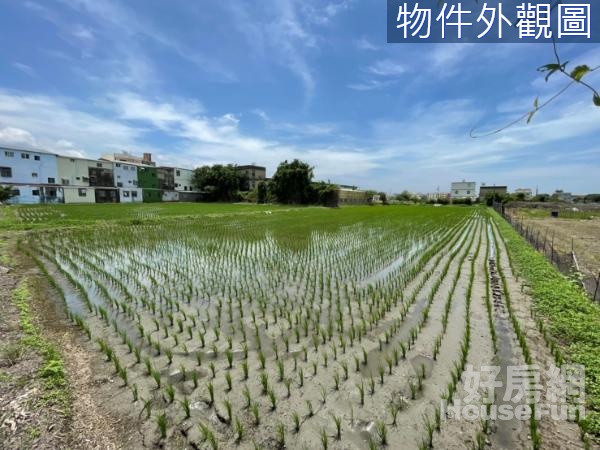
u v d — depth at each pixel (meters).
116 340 4.91
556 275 7.74
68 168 47.28
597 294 7.04
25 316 5.46
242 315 5.98
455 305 6.38
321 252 11.56
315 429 3.10
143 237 14.46
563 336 4.78
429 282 7.96
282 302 6.68
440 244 13.14
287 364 4.26
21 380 3.61
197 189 67.44
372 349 4.64
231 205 45.97
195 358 4.41
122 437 3.00
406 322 5.60
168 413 3.32
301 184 50.56
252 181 76.06
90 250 11.57
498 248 12.49
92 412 3.29
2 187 35.38
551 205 44.00
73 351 4.55
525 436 2.96
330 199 50.66
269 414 3.30
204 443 2.93
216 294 7.14
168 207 37.62
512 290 7.20
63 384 3.62
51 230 15.91
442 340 4.88
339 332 5.23
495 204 48.78
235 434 3.05
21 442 2.79
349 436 3.01
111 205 40.62
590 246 13.51
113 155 62.09
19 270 8.73
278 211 32.66
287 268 9.32
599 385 3.54
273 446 2.90
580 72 1.10
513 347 4.63
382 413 3.30
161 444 2.93
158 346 4.61
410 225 20.28
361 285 7.80
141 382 3.83
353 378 3.90
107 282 7.83
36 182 43.41
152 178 59.88
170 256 10.75
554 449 2.80
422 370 4.06
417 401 3.47
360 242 13.62
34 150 43.19
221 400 3.52
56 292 7.05
